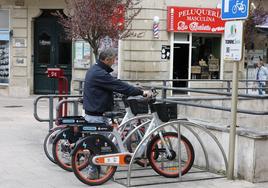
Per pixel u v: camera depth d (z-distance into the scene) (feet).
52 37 65.26
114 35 37.37
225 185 21.71
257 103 42.55
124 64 60.95
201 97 38.58
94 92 22.12
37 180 22.41
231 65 64.80
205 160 24.52
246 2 21.42
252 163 21.95
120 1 37.45
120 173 23.77
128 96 23.62
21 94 65.00
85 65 62.39
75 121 22.22
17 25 64.85
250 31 60.54
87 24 35.42
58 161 23.84
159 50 61.21
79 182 22.17
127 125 24.20
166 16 61.36
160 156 22.93
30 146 30.32
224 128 23.61
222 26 63.31
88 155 21.66
